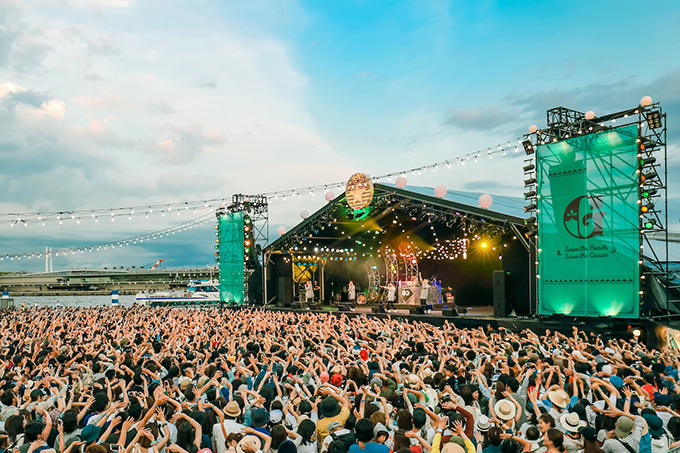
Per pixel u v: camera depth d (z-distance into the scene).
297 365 9.99
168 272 98.44
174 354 12.75
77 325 24.34
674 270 21.19
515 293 26.62
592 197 20.36
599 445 5.62
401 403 7.14
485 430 5.56
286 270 38.91
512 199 35.62
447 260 38.72
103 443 5.05
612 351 11.41
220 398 7.21
